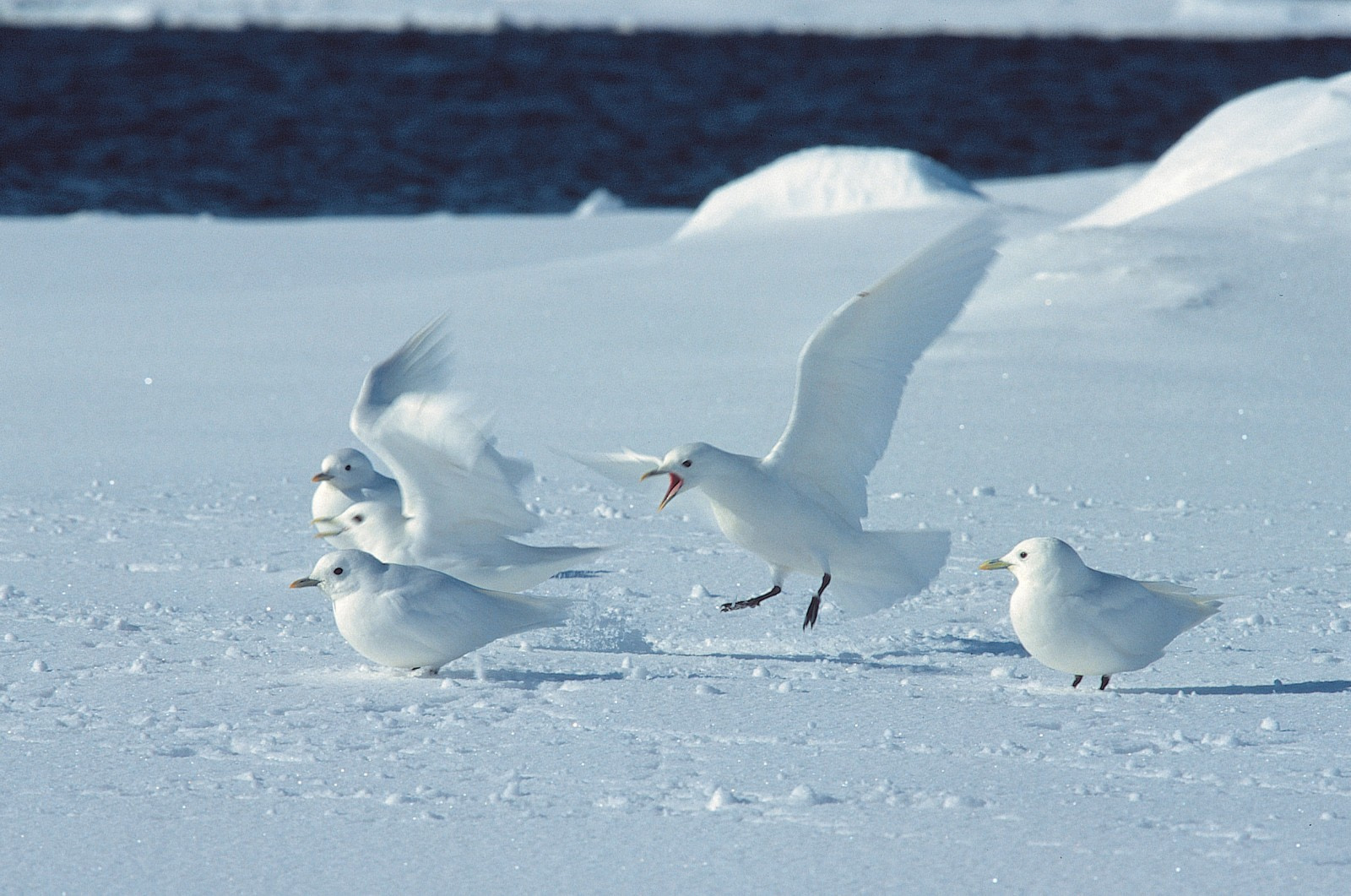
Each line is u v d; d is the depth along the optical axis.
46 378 18.80
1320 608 10.01
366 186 56.88
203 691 8.28
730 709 7.93
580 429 15.88
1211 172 26.42
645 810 6.54
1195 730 7.57
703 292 23.47
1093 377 17.70
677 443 15.05
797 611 10.28
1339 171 23.14
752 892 5.75
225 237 34.25
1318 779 6.83
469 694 8.23
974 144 74.75
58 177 56.59
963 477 14.01
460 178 59.66
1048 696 8.27
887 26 154.00
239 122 77.50
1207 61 123.38
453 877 5.88
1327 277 20.44
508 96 94.12
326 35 136.38
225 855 6.08
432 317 22.39
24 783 6.83
